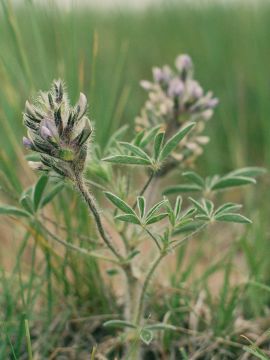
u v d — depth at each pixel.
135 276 0.49
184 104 0.53
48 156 0.41
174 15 1.16
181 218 0.43
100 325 0.56
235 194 0.78
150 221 0.42
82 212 0.55
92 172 0.47
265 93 0.82
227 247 0.68
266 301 0.59
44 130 0.40
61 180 0.43
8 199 0.66
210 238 0.67
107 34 1.11
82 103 0.41
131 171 0.49
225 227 0.70
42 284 0.54
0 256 0.64
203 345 0.53
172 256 0.67
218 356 0.53
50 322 0.54
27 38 0.77
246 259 0.61
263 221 0.63
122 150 0.47
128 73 1.02
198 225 0.49
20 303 0.57
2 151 0.57
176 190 0.52
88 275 0.56
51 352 0.54
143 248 0.64
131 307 0.50
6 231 0.67
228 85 0.93
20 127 0.64
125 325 0.47
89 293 0.57
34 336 0.55
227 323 0.54
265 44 0.98
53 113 0.41
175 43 1.11
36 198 0.48
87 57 0.99
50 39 0.71
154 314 0.56
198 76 1.00
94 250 0.55
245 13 1.04
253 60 0.95
